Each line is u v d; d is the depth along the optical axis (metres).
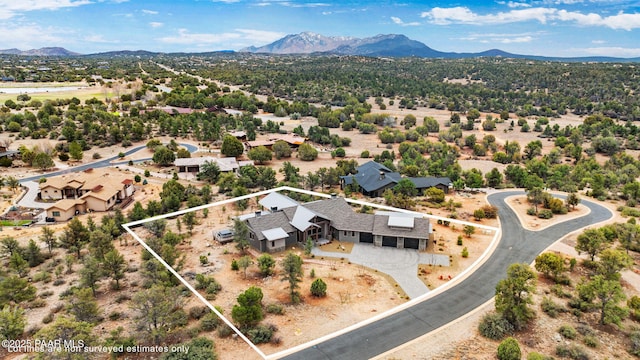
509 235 57.25
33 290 38.91
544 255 44.34
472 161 119.38
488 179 88.12
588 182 87.38
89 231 53.72
